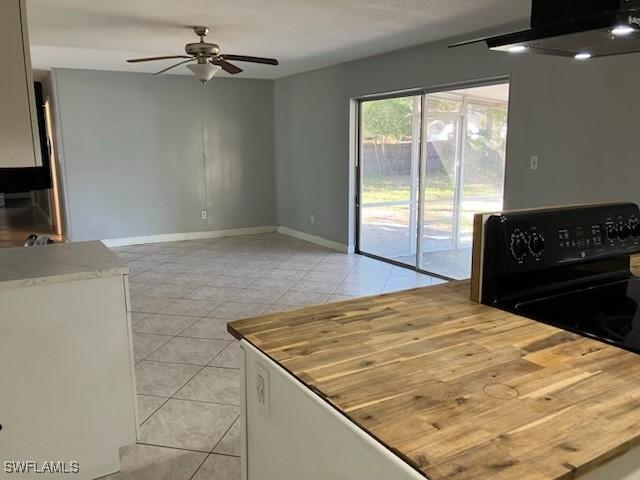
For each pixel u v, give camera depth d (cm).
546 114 393
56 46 503
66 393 211
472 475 76
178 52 542
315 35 456
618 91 343
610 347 123
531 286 163
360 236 666
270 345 126
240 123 781
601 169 359
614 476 91
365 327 138
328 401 100
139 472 223
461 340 128
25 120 218
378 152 619
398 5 358
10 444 203
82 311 209
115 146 703
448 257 545
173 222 759
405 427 89
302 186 752
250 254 667
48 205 943
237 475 220
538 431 87
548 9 149
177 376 315
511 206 430
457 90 496
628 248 182
